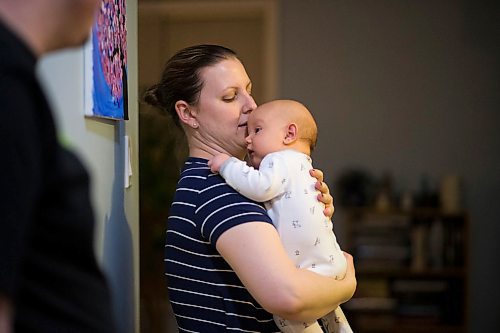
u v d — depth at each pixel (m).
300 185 1.25
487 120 3.95
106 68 1.22
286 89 4.03
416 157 3.99
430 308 3.84
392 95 3.99
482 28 3.94
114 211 1.38
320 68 4.01
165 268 1.32
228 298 1.22
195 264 1.23
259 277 1.11
